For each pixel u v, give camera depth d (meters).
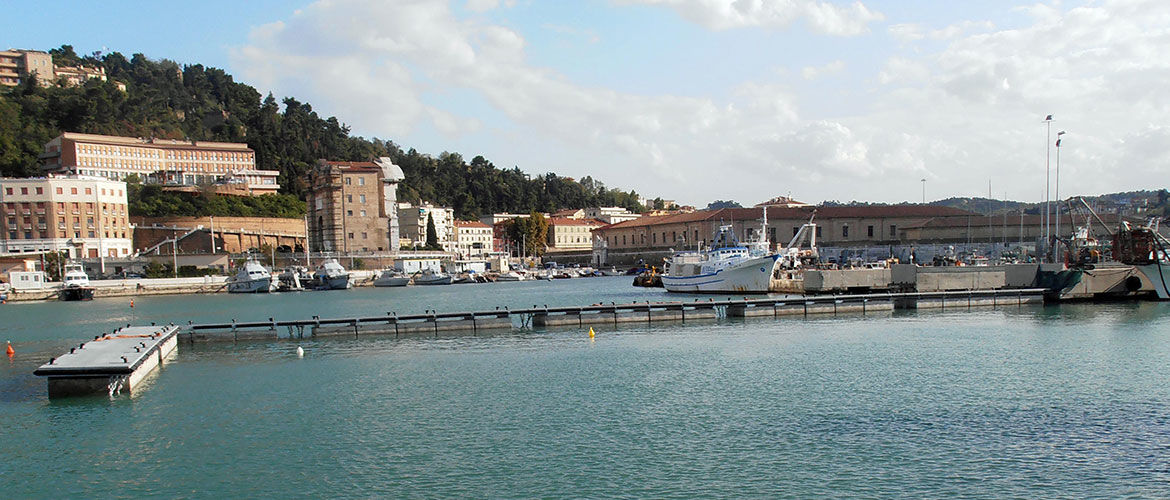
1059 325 58.91
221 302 115.62
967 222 167.62
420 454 27.58
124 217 170.00
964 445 27.47
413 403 35.25
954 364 42.38
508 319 62.84
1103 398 33.75
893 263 114.12
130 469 26.47
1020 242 147.75
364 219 177.50
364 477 25.30
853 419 31.03
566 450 27.73
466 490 24.02
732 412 32.47
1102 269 79.31
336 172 173.75
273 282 146.62
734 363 43.88
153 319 83.94
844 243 176.50
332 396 37.03
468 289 150.25
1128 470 24.72
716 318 68.06
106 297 133.25
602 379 39.91
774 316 68.94
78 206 159.12
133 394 38.03
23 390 39.44
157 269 153.50
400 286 162.88
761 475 24.83
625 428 30.38
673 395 35.81
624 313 68.25
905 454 26.62
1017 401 33.47
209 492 24.23
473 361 46.41
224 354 51.16
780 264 105.56
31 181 155.62
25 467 26.83
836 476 24.62
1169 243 87.50
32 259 143.88
